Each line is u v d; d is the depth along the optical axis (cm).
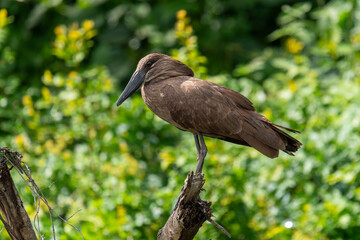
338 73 1426
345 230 982
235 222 1030
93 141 1200
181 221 732
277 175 1069
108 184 1077
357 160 1075
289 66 1360
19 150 1166
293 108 1209
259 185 1073
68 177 1102
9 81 1344
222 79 1267
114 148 1199
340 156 1080
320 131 1158
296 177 1090
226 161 1070
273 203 1069
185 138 1204
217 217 1016
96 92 1263
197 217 735
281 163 1101
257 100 1243
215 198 1038
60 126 1262
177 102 884
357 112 1094
